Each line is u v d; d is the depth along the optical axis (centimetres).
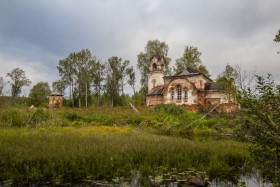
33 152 1023
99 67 7719
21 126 2114
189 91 4681
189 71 5025
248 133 751
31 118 2281
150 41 7056
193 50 6738
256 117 679
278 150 655
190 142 1450
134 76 7669
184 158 1071
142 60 7088
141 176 876
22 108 2678
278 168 662
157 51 6975
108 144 1248
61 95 6925
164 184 844
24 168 884
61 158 970
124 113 3161
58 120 2372
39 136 1462
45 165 903
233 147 1349
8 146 1133
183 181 866
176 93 4803
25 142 1253
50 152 1038
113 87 7556
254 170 1025
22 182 823
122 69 7531
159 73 5906
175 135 1998
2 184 795
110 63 7494
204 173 935
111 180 866
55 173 873
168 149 1180
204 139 1781
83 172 898
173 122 2419
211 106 3378
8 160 927
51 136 1484
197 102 4359
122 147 1177
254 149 696
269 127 645
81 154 1016
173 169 976
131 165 989
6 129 1850
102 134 1681
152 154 1103
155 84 5928
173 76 4819
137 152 1121
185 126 2227
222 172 975
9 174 842
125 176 896
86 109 4212
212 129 2092
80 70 7600
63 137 1450
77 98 7781
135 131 1998
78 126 2355
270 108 656
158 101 5181
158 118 2709
